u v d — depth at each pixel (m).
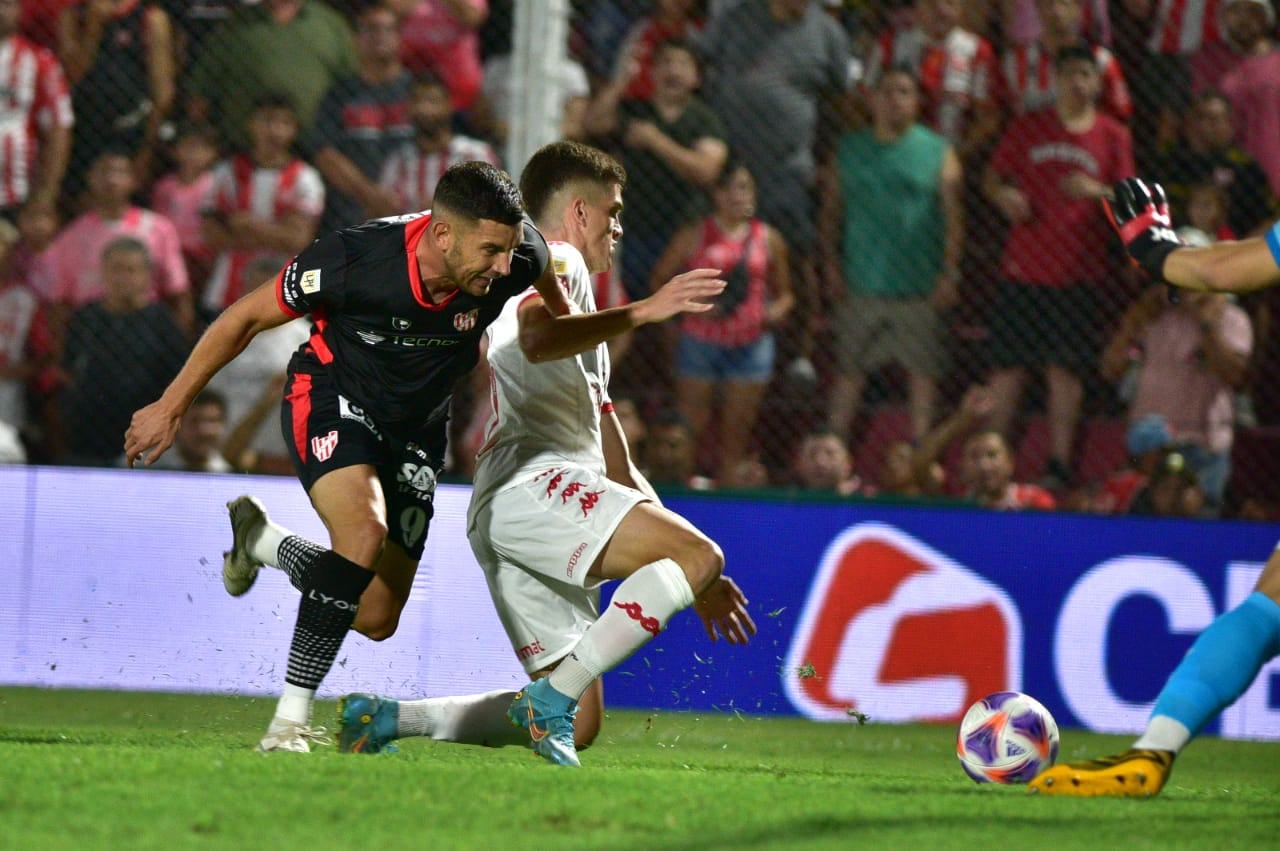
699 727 19.22
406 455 12.31
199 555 20.00
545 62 20.67
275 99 22.64
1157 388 22.31
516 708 11.65
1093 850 7.71
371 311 11.48
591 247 13.21
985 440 21.83
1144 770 9.91
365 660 19.55
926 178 22.50
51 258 22.17
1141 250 10.68
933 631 20.73
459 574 19.84
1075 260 22.53
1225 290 10.23
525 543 12.22
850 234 22.61
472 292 11.23
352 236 11.48
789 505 20.58
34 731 14.38
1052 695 20.84
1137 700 20.94
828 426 22.53
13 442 21.92
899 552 20.70
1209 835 8.35
